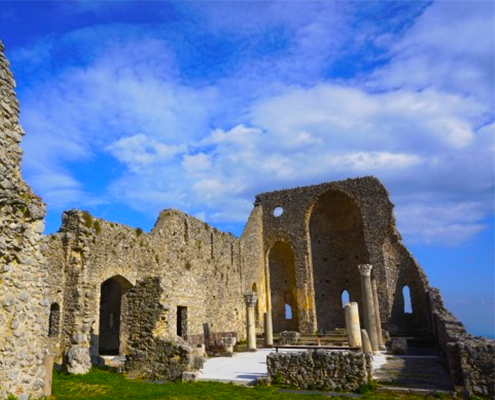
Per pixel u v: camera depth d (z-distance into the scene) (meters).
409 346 30.72
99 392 12.38
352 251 44.53
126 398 11.34
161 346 15.48
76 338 18.95
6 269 9.54
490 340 12.62
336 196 44.03
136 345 15.87
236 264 38.41
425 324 37.03
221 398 11.69
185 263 29.88
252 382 14.02
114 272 22.39
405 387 12.82
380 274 39.12
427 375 15.70
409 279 38.62
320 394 12.35
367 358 13.29
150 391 12.60
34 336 10.07
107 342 29.88
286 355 13.86
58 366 17.09
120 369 16.08
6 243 9.56
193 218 32.06
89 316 19.98
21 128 10.64
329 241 45.88
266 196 46.16
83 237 20.53
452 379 12.53
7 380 9.18
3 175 9.77
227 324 35.12
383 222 40.50
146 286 16.45
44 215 10.76
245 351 28.05
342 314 43.88
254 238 43.16
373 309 26.91
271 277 47.50
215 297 33.66
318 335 35.69
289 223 44.38
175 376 14.93
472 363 11.88
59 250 20.17
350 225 44.66
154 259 26.20
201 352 24.25
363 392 12.45
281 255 47.81
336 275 44.91
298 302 42.09
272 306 46.94
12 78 10.48
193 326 29.50
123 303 23.62
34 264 10.30
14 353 9.45
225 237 36.91
